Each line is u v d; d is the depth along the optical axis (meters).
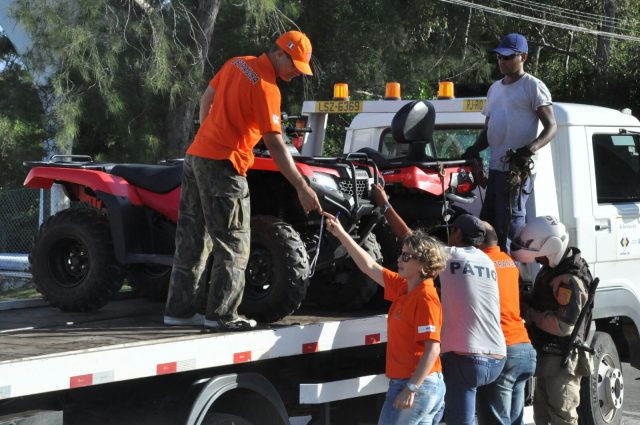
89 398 5.20
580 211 8.12
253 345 5.61
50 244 6.72
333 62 22.05
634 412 10.14
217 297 5.75
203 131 5.84
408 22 23.80
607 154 8.53
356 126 9.66
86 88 15.39
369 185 6.67
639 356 8.73
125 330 5.75
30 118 15.64
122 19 15.47
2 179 15.78
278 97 5.79
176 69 16.30
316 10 21.61
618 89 33.09
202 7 17.38
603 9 33.69
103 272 6.52
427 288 5.36
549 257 6.81
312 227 6.71
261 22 18.02
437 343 5.29
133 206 6.55
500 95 7.68
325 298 7.02
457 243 6.28
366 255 5.79
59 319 6.37
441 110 8.88
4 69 17.66
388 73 22.14
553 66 34.25
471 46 26.19
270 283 6.21
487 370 5.91
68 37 14.59
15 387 4.36
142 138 15.82
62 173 6.66
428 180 7.11
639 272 8.73
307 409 6.32
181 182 6.36
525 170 7.14
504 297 6.32
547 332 6.82
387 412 5.45
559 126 8.14
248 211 5.91
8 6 15.43
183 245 5.95
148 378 5.47
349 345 6.36
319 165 6.44
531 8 30.44
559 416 6.84
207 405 5.37
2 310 6.88
